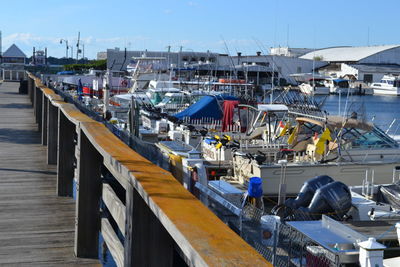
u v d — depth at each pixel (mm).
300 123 12109
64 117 7621
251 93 26031
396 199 8422
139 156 3666
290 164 10336
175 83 28188
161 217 2281
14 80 49344
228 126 13883
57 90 13070
